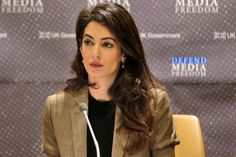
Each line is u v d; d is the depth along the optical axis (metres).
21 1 6.27
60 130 4.18
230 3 6.27
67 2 6.28
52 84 6.34
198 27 6.29
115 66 3.99
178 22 6.29
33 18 6.29
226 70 6.32
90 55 3.90
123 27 3.90
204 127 6.36
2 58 6.29
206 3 6.28
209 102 6.36
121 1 6.28
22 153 6.38
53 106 4.27
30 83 6.33
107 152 4.01
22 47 6.30
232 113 6.36
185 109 6.36
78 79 4.29
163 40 6.30
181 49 6.31
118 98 4.05
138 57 4.08
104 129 4.07
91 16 3.88
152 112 4.06
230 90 6.33
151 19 6.29
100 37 3.86
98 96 4.18
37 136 6.38
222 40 6.30
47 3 6.28
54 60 6.32
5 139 6.36
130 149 3.94
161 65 6.32
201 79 6.32
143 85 4.16
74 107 4.16
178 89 6.34
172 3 6.28
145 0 6.27
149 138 4.04
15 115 6.35
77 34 4.09
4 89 6.32
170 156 4.20
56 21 6.29
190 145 5.27
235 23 6.29
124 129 3.98
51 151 4.32
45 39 6.31
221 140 6.36
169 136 4.20
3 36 6.28
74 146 4.04
